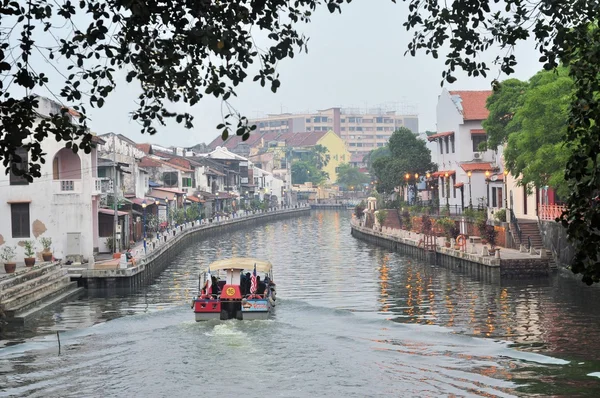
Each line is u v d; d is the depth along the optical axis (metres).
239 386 23.41
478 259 47.03
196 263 62.94
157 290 45.50
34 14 12.98
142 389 23.28
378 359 26.27
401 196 98.50
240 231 105.44
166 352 27.53
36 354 27.66
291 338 29.55
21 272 39.66
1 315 32.75
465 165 69.81
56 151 49.78
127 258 47.16
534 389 22.47
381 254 67.25
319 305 37.59
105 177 63.41
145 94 14.48
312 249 74.44
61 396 22.72
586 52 14.91
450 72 16.03
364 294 41.81
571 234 13.95
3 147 13.40
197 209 100.81
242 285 35.53
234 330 31.03
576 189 14.63
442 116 77.50
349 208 173.75
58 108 50.62
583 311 34.31
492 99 55.81
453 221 63.16
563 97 39.59
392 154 94.94
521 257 45.75
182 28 13.54
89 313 36.53
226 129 13.83
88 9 13.31
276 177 167.75
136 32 13.59
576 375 23.81
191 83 14.29
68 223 50.03
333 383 23.56
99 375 24.80
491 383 23.20
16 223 49.88
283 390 22.94
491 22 15.68
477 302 37.72
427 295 40.75
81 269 44.78
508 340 28.86
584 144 14.55
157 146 119.44
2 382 24.16
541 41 15.74
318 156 197.00
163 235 68.25
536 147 41.94
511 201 61.59
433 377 24.05
